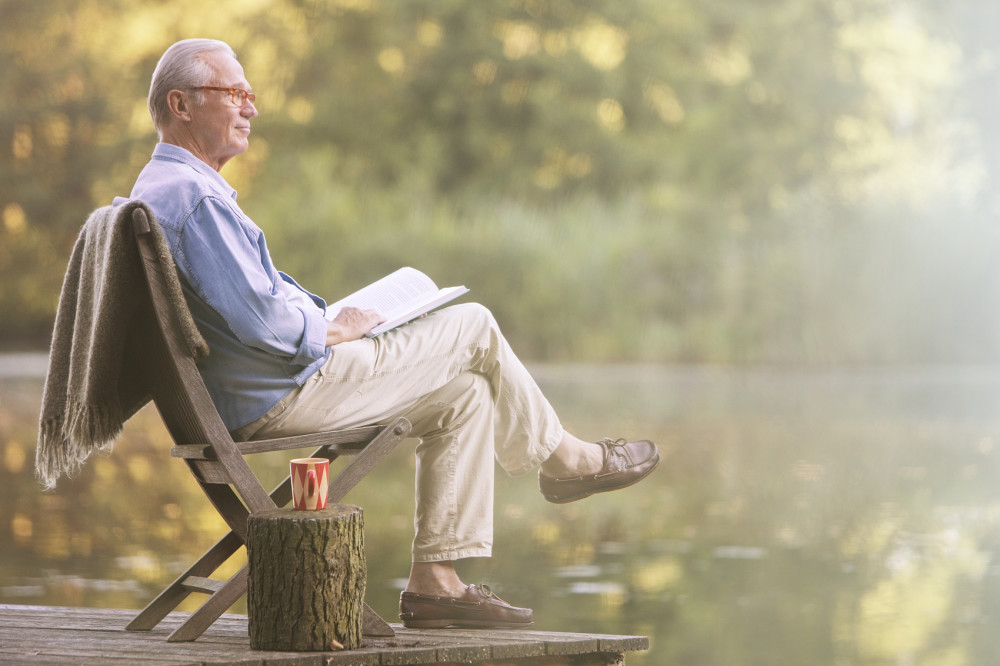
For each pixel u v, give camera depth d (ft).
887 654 24.39
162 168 15.14
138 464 47.62
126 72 114.73
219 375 15.08
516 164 110.42
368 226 88.94
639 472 17.66
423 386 15.97
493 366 16.60
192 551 32.60
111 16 116.88
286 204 91.40
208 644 14.69
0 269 101.86
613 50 122.83
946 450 49.80
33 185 105.60
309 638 14.08
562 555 33.50
